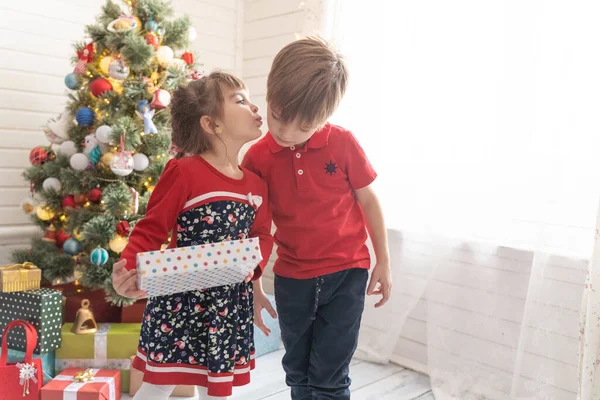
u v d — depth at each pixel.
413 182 2.29
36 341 1.89
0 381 1.81
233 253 1.23
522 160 1.96
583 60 1.80
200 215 1.34
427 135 2.23
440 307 2.18
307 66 1.33
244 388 2.18
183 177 1.34
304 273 1.52
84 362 2.06
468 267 2.13
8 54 2.49
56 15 2.61
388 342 2.42
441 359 2.17
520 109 1.96
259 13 3.26
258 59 3.28
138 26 2.24
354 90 2.50
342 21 2.51
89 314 2.11
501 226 2.04
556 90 1.85
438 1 2.18
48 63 2.60
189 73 2.38
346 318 1.53
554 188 1.85
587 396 1.66
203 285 1.32
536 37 1.90
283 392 2.16
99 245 2.11
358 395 2.14
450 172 2.16
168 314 1.35
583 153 1.81
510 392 2.00
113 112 2.18
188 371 1.35
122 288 1.23
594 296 1.65
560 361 1.85
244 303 1.43
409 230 2.31
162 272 1.18
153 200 1.36
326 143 1.49
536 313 1.88
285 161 1.50
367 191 1.56
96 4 2.74
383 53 2.39
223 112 1.38
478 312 2.10
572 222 1.83
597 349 1.66
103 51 2.22
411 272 2.32
